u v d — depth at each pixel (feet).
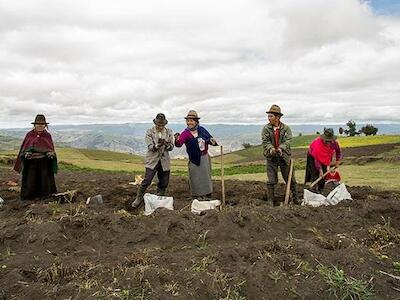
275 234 23.95
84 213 25.68
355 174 64.90
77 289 15.85
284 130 33.24
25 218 25.04
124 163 121.80
